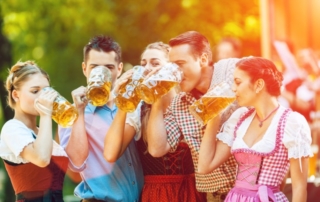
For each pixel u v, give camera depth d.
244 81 4.58
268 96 4.61
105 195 5.13
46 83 4.97
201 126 4.89
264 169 4.51
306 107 8.73
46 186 4.92
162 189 5.10
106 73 4.86
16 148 4.78
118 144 4.93
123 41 12.23
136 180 5.22
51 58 13.27
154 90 4.64
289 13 8.77
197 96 5.05
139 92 4.67
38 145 4.72
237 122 4.71
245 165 4.57
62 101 4.79
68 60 13.29
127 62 12.35
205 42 5.02
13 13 12.46
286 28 8.77
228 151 4.73
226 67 5.05
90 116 5.30
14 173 4.87
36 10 12.47
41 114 4.77
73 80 13.41
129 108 4.77
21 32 12.95
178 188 5.10
